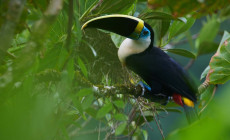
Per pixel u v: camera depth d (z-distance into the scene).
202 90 7.30
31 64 3.23
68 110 5.56
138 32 7.46
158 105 7.70
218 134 1.73
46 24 3.23
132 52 7.54
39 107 2.70
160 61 7.68
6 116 2.18
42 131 2.46
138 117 6.93
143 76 7.81
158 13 6.95
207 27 6.08
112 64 7.74
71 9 3.88
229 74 7.10
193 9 4.18
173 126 2.00
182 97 7.71
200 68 16.89
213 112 1.82
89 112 6.02
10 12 3.00
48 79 5.02
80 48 7.42
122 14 7.37
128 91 6.47
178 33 7.66
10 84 3.22
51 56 5.12
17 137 2.12
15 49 5.77
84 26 6.72
